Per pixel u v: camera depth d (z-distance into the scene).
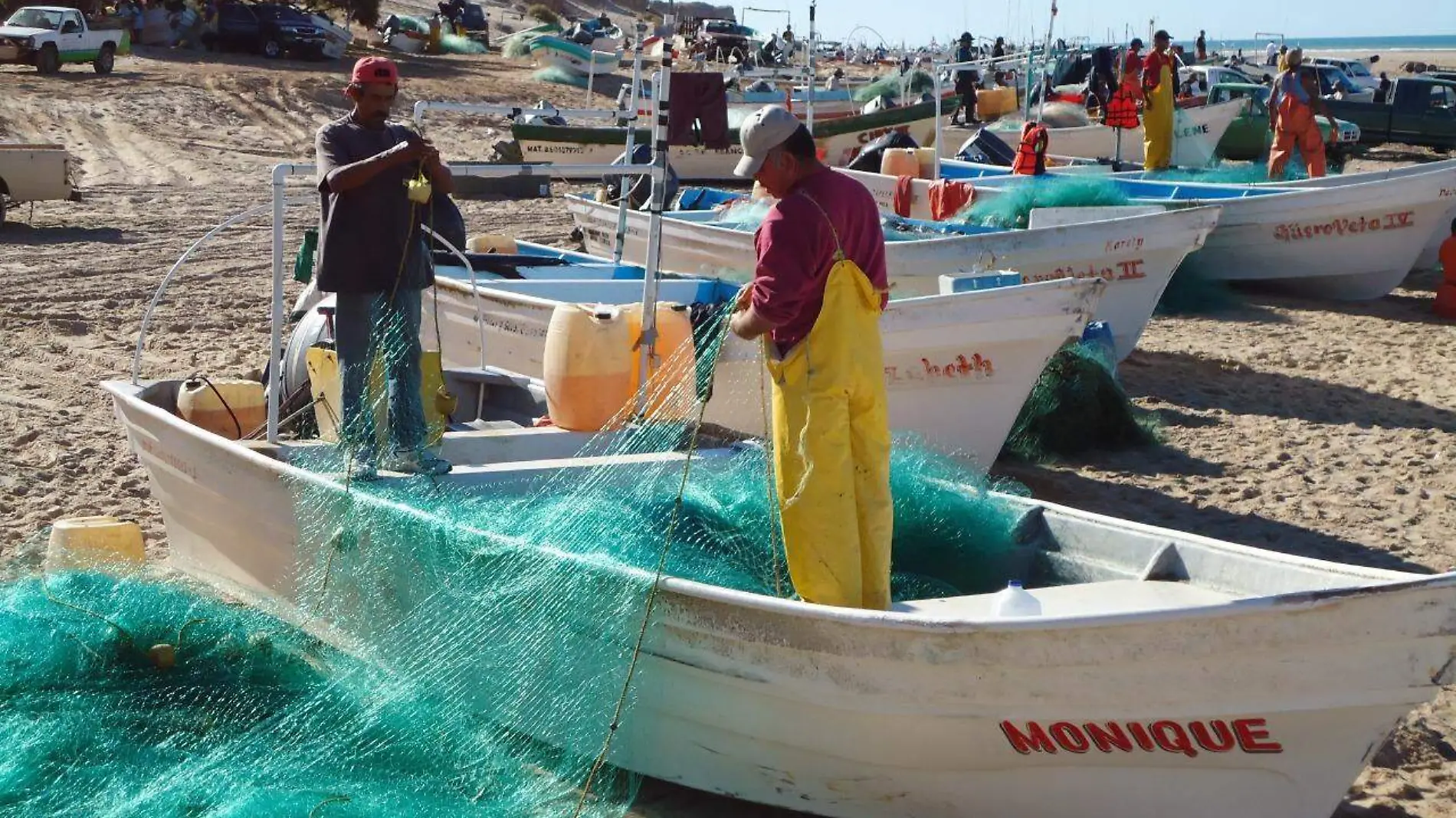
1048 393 9.37
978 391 8.24
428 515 5.14
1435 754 5.34
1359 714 3.90
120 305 13.35
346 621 5.58
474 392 7.66
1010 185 15.07
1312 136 18.52
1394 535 7.84
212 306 13.44
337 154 5.52
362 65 5.57
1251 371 11.91
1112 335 10.43
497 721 5.10
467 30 54.91
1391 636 3.75
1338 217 14.53
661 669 4.69
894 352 8.02
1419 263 17.38
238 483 6.02
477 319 8.70
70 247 16.38
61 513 7.61
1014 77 35.44
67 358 11.24
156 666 5.19
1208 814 4.21
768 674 4.43
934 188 14.81
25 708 4.81
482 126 31.98
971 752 4.31
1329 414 10.53
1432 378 11.72
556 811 4.57
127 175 22.59
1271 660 3.88
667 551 4.80
